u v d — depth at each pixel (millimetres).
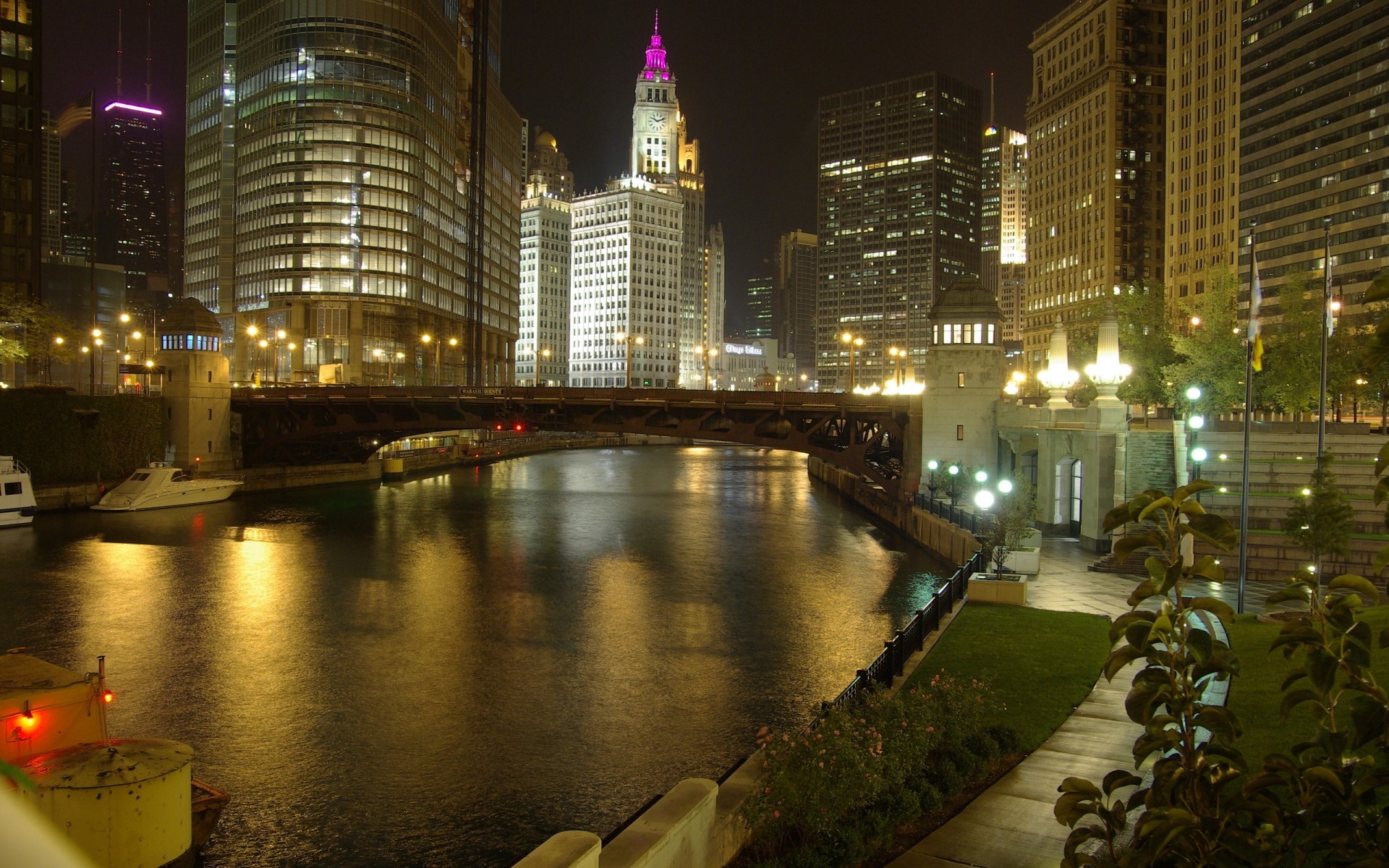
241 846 22797
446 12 186000
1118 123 186375
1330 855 7633
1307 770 7723
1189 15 172000
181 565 57969
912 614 46188
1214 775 8617
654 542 70312
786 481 129375
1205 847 7977
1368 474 49125
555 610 47188
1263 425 74000
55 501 79438
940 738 18547
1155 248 187625
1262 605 36031
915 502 71875
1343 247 136625
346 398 95688
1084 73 195750
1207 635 8523
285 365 161750
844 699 19484
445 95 185500
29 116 111438
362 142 163500
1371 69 131500
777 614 46281
